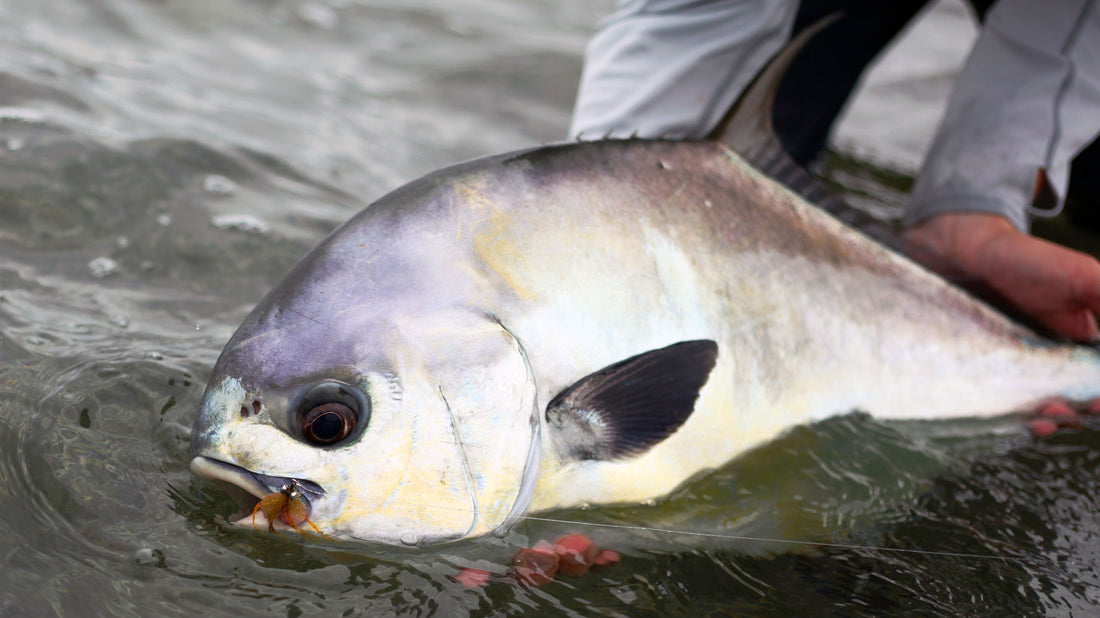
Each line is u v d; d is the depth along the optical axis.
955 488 1.38
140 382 1.32
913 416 1.43
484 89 2.15
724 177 1.38
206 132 1.66
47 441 1.27
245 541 1.24
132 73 1.86
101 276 1.43
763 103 1.39
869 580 1.29
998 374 1.46
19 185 1.50
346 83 2.07
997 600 1.28
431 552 1.25
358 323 1.25
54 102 1.64
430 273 1.27
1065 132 1.58
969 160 1.59
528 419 1.27
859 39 1.84
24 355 1.33
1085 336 1.53
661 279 1.32
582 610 1.24
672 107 1.56
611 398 1.29
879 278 1.43
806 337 1.39
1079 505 1.37
